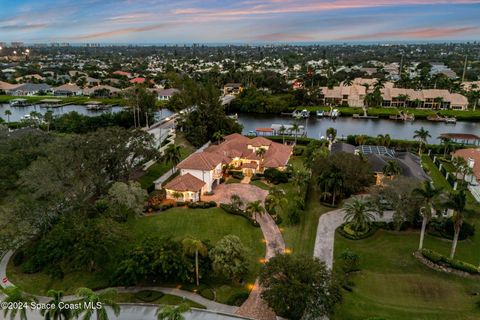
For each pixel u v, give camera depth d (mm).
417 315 38375
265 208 63344
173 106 136000
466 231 53750
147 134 72375
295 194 70000
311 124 145125
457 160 78188
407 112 156500
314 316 34312
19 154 62938
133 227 56438
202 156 73312
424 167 83938
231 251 41844
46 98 184375
